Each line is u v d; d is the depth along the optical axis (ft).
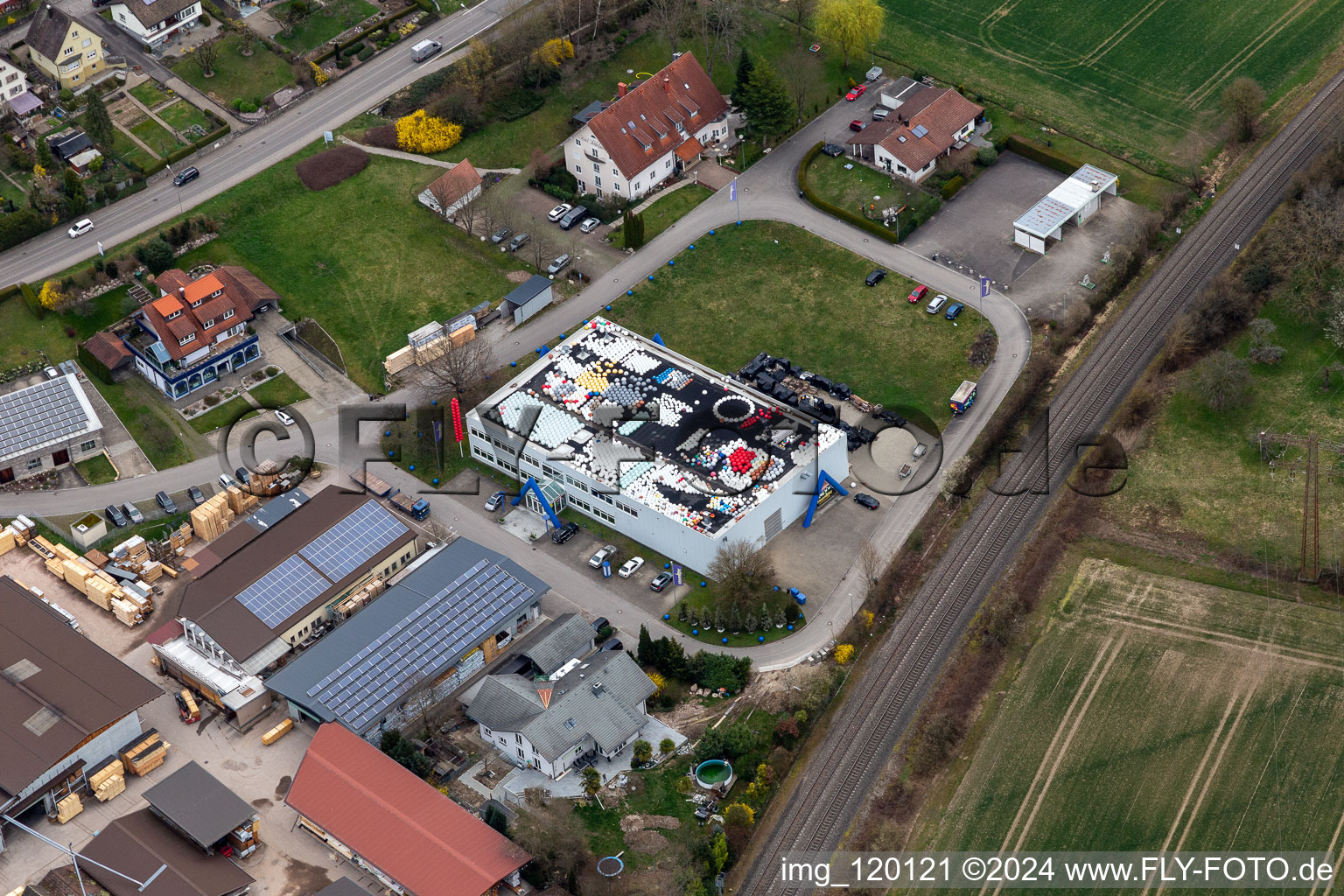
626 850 622.95
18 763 627.87
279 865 621.72
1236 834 637.30
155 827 623.77
